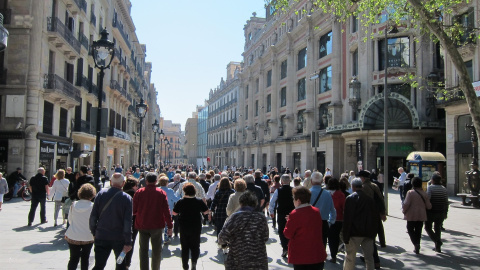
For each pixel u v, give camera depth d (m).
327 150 32.47
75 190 10.16
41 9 20.86
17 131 19.88
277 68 48.72
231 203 7.64
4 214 13.37
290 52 43.75
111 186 5.84
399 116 25.88
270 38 51.88
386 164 15.52
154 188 6.77
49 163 22.53
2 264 7.11
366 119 26.42
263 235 4.61
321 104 36.84
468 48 20.28
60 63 23.94
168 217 6.78
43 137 21.11
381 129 26.11
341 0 13.66
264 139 51.34
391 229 11.88
